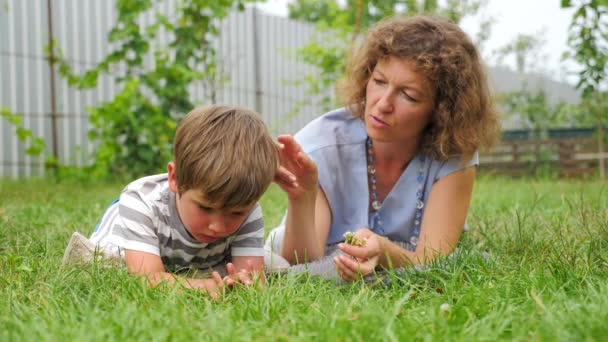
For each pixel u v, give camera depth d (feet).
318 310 5.83
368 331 5.11
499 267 7.77
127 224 7.81
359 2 27.14
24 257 8.19
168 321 5.38
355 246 7.81
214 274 7.02
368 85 8.80
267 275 8.48
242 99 32.63
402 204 9.73
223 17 26.35
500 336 5.31
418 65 8.39
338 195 9.85
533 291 6.15
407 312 5.86
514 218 11.50
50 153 26.94
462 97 8.93
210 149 7.14
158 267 7.78
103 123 25.12
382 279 7.74
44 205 14.88
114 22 28.43
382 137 8.67
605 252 8.37
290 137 8.39
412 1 33.94
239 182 7.08
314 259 9.07
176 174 7.44
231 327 5.14
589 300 6.28
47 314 5.65
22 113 26.25
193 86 30.45
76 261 7.62
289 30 35.35
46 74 26.76
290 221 8.92
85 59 27.68
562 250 8.55
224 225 7.38
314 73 36.60
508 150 38.27
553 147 36.09
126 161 25.35
